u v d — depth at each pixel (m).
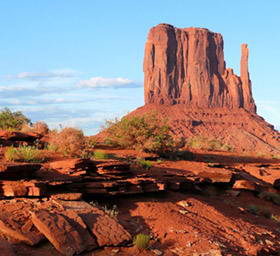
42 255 8.46
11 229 8.93
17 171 11.13
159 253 9.77
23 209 9.98
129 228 10.80
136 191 13.21
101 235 9.74
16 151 14.42
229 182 19.00
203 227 12.20
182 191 15.95
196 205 14.28
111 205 12.33
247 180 20.19
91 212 10.60
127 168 14.37
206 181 17.69
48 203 10.55
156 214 12.24
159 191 14.41
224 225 13.05
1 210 9.76
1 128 25.94
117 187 12.76
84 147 18.11
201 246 10.55
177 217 12.39
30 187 10.71
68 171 12.69
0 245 7.90
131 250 9.73
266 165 25.95
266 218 16.08
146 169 16.52
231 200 17.42
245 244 11.78
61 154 16.73
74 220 9.84
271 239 13.15
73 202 10.94
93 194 12.28
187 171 18.00
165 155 22.69
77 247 9.04
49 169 12.95
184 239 10.81
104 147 21.98
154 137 22.42
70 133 17.45
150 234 10.79
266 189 20.84
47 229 9.10
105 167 13.47
